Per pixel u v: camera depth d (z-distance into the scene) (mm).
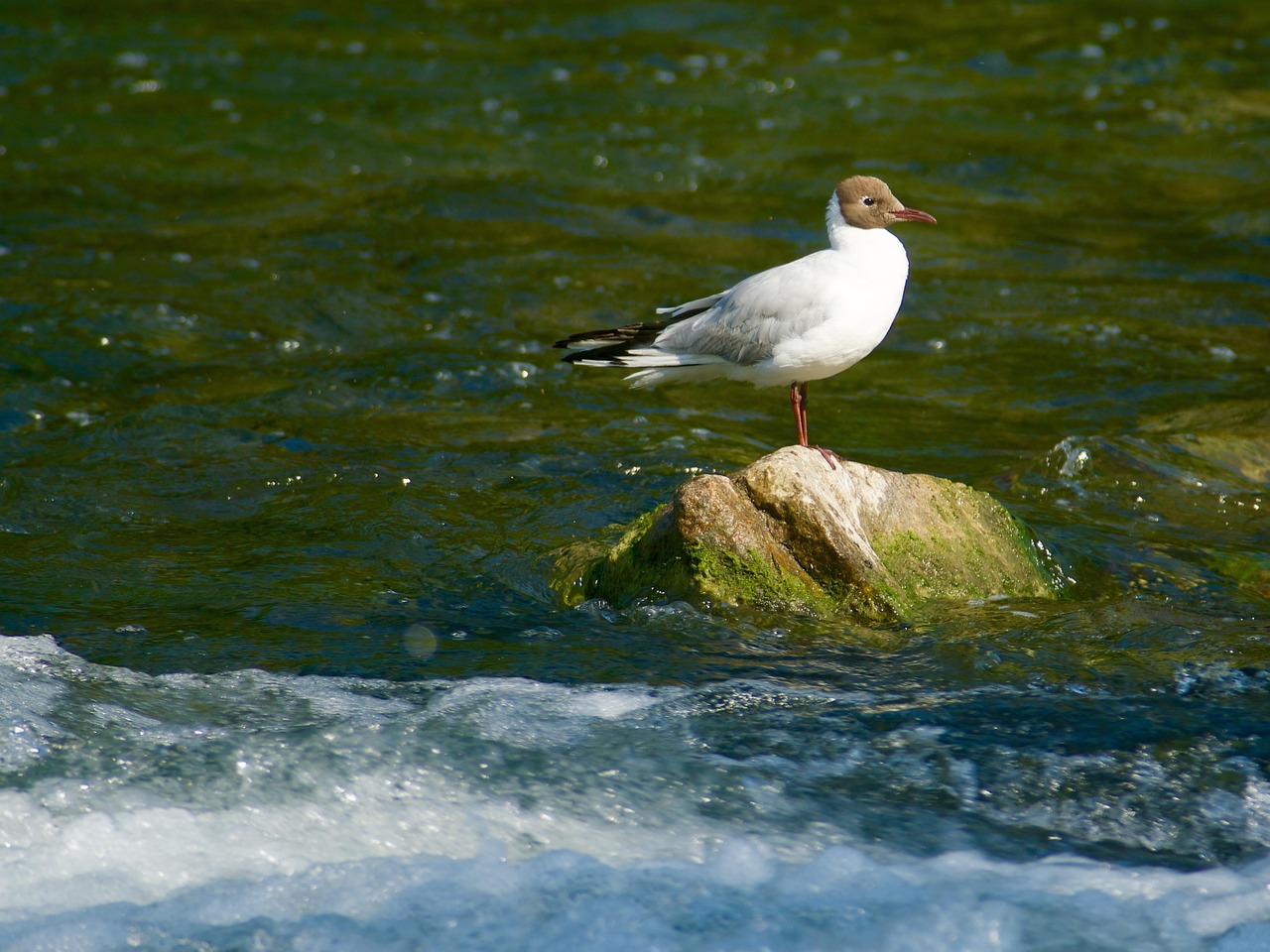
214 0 29688
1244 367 16109
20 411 14250
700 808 8016
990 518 11117
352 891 7258
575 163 22422
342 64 26438
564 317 17438
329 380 15469
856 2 29719
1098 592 11102
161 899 7156
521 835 7723
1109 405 15250
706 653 9797
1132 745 8602
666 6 29359
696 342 11477
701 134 23578
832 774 8352
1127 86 25312
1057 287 18453
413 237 19734
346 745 8391
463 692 9078
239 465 13258
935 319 17609
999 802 8117
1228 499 12961
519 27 28547
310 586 10781
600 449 13828
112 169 21766
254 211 20469
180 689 9016
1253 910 7168
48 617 10031
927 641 9945
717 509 10266
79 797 7766
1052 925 7078
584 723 8789
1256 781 8227
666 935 6984
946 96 25109
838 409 15266
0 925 6906
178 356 15953
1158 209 20766
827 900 7258
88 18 28391
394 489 12750
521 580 11047
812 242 19859
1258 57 26391
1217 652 9805
